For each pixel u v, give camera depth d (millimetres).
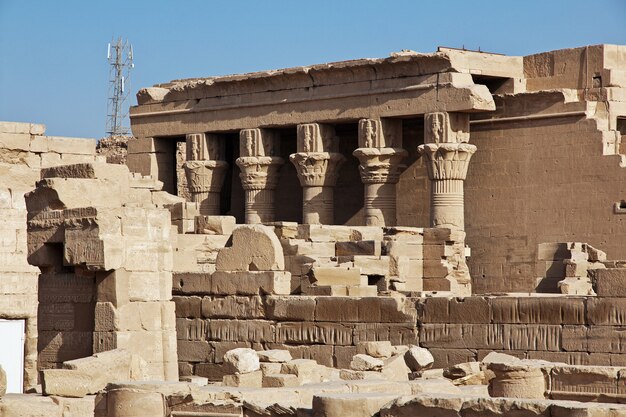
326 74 58969
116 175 33156
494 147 56625
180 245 42688
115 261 30656
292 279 39969
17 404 24797
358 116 57875
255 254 35625
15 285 40125
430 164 55438
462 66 55375
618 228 52625
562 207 54406
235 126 62594
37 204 32406
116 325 30578
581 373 23547
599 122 53844
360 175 58594
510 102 56094
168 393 22766
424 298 32875
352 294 37094
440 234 47438
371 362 29844
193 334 36062
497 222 56344
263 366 30062
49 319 32062
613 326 30016
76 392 25953
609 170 53094
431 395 20094
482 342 31797
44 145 45625
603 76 55000
